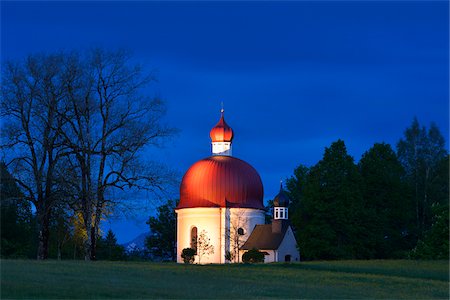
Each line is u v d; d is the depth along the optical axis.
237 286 40.88
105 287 36.59
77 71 57.00
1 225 73.81
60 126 57.12
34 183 56.66
